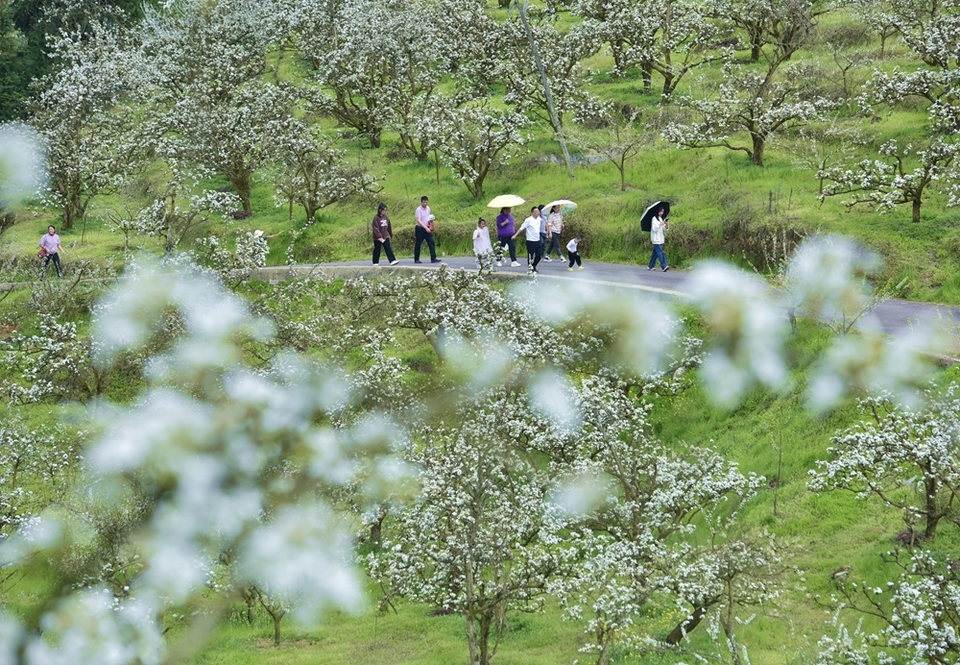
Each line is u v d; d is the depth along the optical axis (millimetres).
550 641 33500
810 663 26891
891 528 35312
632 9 89938
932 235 54219
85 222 87062
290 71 112625
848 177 57938
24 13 128625
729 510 40000
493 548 28281
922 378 34656
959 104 66438
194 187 91250
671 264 62031
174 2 113438
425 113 81875
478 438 28594
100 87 91562
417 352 53781
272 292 54000
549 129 85688
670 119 81375
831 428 41438
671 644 29062
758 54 90688
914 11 81562
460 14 97375
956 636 23234
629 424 37656
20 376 55781
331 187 79062
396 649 33969
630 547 30141
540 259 62844
